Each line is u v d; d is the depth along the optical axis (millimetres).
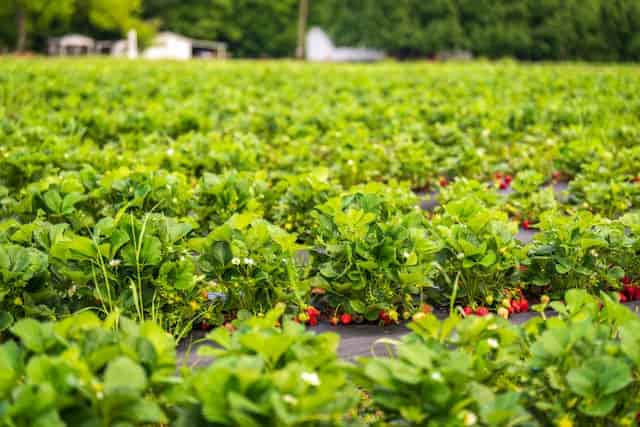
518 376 2686
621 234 3605
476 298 3512
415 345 2457
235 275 3266
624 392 2525
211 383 2307
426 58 50281
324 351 2502
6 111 8516
